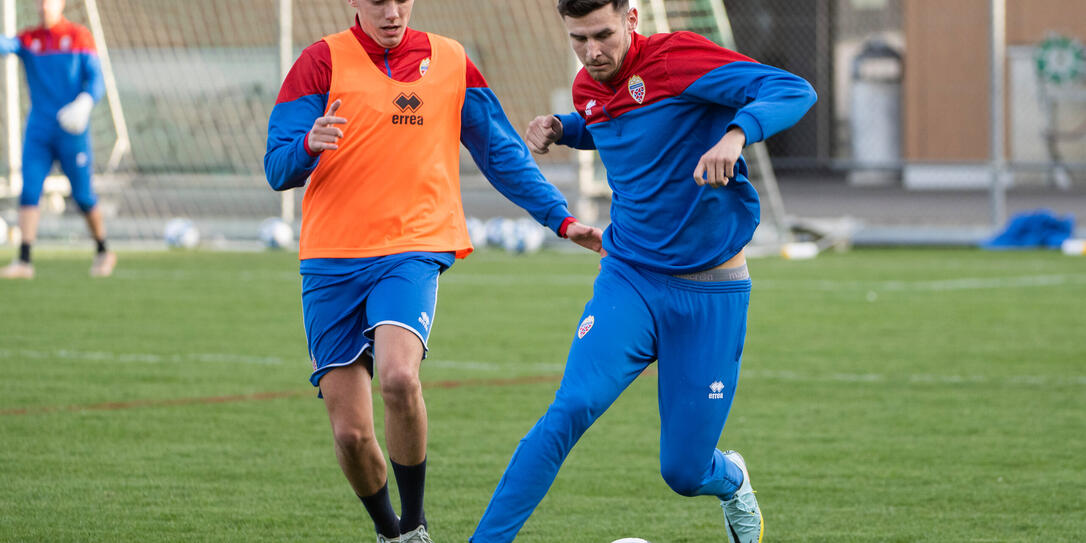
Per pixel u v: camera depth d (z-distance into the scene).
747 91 9.38
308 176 9.98
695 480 10.05
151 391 18.17
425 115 10.43
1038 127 68.88
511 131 11.09
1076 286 31.31
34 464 13.85
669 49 9.66
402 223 10.30
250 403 17.39
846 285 31.89
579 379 9.49
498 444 15.00
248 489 12.88
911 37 70.69
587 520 11.87
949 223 50.88
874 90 77.69
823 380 19.27
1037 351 21.88
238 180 49.62
